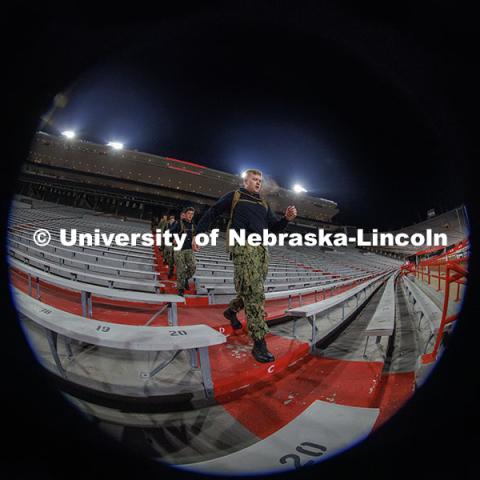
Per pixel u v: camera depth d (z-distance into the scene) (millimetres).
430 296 6602
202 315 3955
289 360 2578
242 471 1263
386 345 3361
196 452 1359
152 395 1644
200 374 1995
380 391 2086
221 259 9641
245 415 1691
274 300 6598
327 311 5648
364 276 19406
